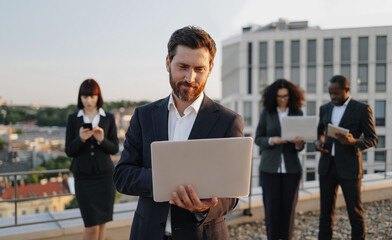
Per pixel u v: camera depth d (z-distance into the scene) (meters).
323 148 3.20
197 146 1.13
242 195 1.20
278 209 3.19
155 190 1.15
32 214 3.55
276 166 3.16
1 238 2.95
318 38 34.94
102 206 2.84
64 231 3.19
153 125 1.35
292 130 3.04
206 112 1.32
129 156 1.37
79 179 2.81
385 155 4.88
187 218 1.25
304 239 3.52
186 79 1.21
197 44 1.19
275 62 36.97
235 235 3.70
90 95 2.88
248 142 1.16
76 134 2.91
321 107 3.39
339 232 3.65
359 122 3.03
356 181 2.96
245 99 37.75
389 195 4.88
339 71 29.73
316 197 4.50
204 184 1.16
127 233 3.51
